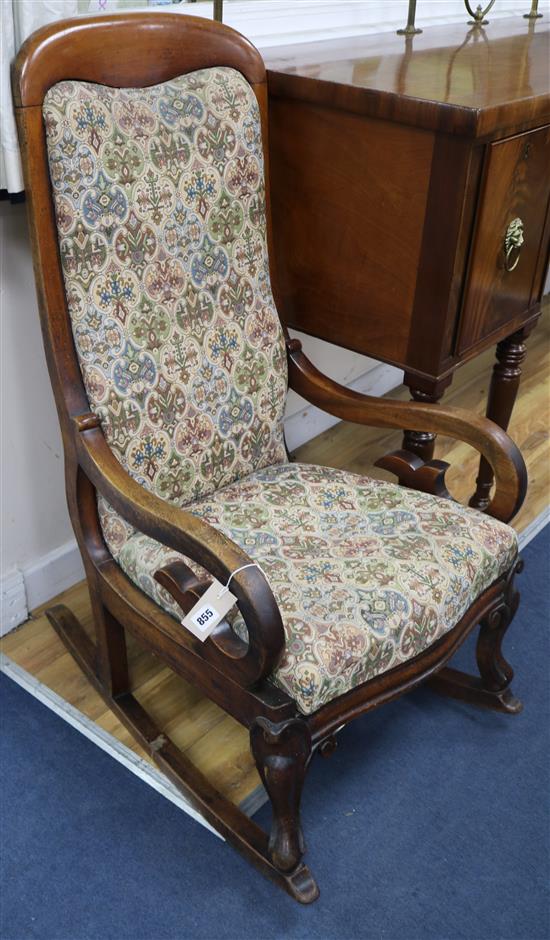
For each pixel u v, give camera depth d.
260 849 1.40
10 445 1.74
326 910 1.37
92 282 1.36
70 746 1.63
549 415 2.78
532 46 2.05
